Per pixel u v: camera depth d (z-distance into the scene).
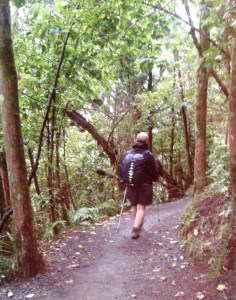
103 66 6.57
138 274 4.39
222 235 4.11
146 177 5.77
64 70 5.48
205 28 5.08
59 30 5.09
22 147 4.13
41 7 4.82
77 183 9.52
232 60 3.70
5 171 5.42
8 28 3.88
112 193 9.69
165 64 7.26
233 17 2.96
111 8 5.29
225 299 3.49
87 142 10.25
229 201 4.50
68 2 4.93
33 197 6.39
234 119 3.79
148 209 8.44
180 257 4.76
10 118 4.00
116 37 5.64
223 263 3.93
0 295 3.84
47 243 5.58
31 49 5.49
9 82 3.95
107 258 5.00
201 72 5.57
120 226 6.80
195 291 3.77
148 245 5.44
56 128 6.46
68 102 6.14
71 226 6.75
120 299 3.77
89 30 5.38
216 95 10.17
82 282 4.19
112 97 10.36
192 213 5.34
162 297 3.76
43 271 4.41
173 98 10.70
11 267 4.30
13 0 3.90
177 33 6.61
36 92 5.48
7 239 4.99
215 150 8.82
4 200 5.36
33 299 3.77
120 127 10.46
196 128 5.81
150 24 5.46
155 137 12.96
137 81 10.45
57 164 6.86
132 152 5.84
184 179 13.54
